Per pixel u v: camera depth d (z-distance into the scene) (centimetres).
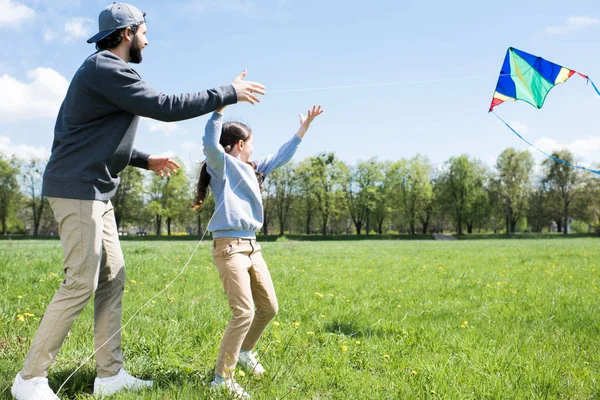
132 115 271
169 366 319
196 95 260
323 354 349
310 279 761
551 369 319
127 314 446
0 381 270
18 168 5606
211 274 773
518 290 681
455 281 779
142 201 5562
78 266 256
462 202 5966
